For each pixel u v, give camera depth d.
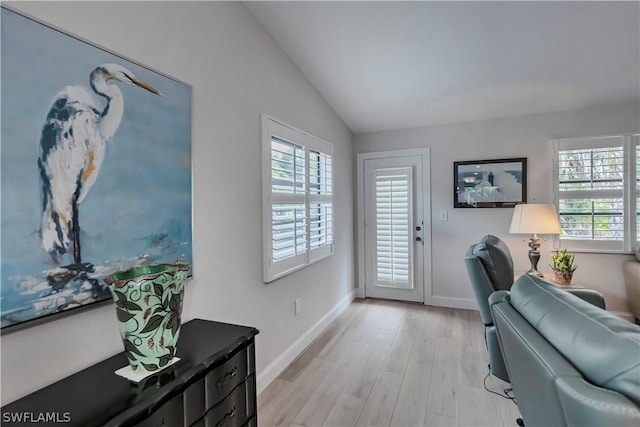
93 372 1.13
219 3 1.91
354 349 2.82
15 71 0.98
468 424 1.85
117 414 0.89
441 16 2.21
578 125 3.35
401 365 2.53
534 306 1.08
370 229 4.24
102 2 1.25
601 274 3.28
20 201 0.99
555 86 2.98
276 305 2.46
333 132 3.58
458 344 2.88
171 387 1.02
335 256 3.63
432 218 3.93
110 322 1.26
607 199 3.25
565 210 3.38
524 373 1.00
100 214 1.21
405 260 4.04
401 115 3.69
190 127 1.65
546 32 2.32
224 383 1.26
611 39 2.35
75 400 0.96
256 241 2.22
